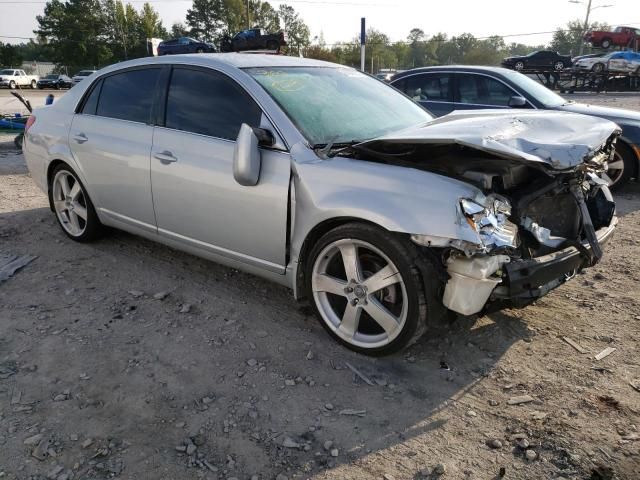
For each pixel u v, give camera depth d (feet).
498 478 7.39
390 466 7.62
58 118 15.81
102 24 267.80
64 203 16.38
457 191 8.83
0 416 8.57
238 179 10.52
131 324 11.51
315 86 12.40
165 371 9.83
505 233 9.07
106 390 9.27
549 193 10.40
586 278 13.97
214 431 8.30
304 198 10.22
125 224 14.42
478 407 8.87
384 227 9.13
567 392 9.19
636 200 22.41
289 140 10.63
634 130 22.36
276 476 7.44
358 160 10.07
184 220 12.55
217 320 11.68
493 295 9.26
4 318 11.72
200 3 283.79
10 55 224.12
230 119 11.62
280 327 11.38
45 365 9.98
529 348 10.59
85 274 14.05
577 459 7.66
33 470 7.50
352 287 10.09
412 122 12.85
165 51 83.71
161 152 12.60
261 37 58.18
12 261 14.87
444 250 9.01
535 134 10.07
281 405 8.92
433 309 9.33
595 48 133.80
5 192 22.86
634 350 10.44
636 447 7.87
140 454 7.82
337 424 8.48
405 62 319.47
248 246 11.44
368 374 9.77
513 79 24.50
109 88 14.58
